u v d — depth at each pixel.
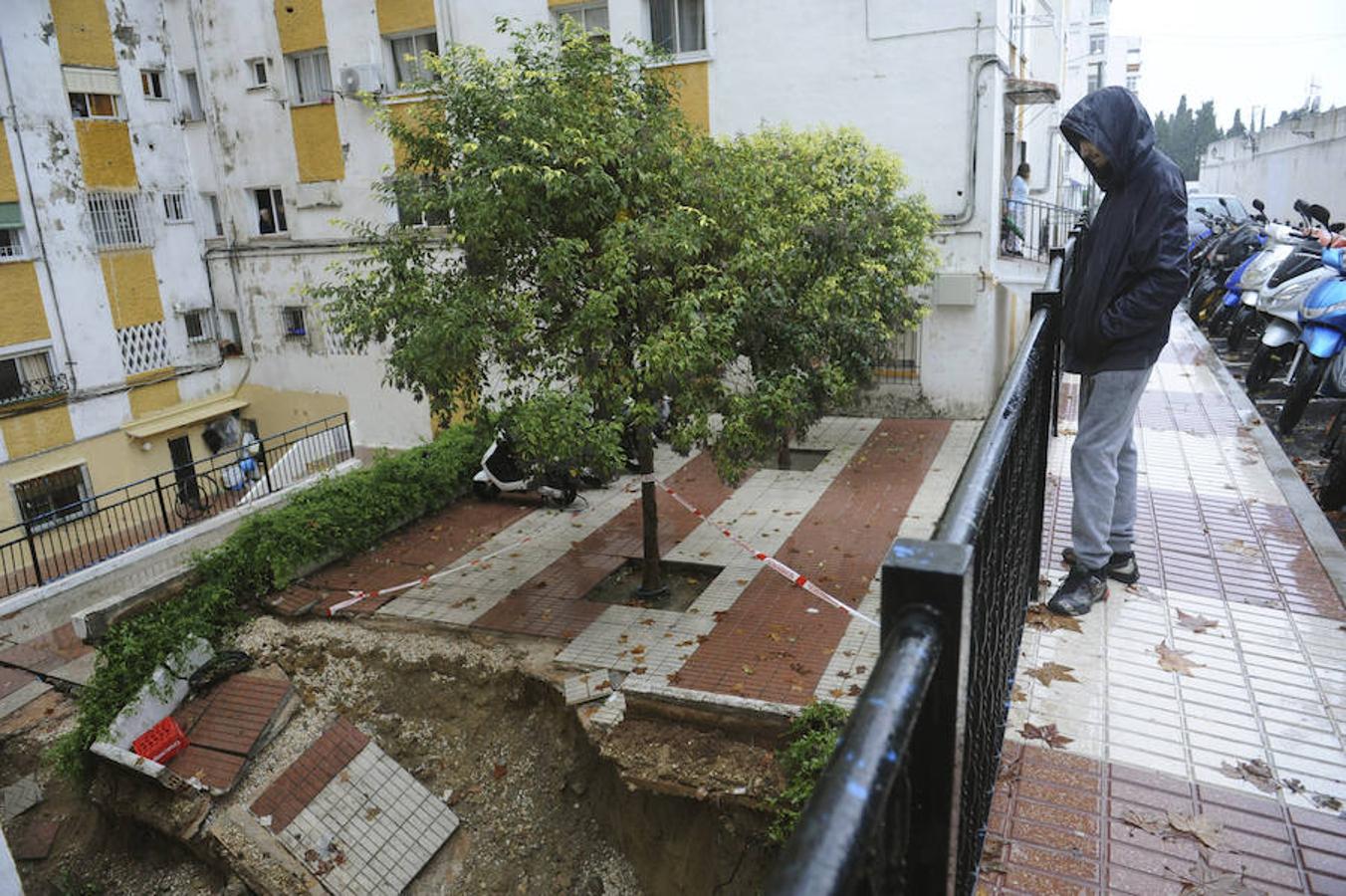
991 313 14.63
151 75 20.23
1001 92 14.30
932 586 1.10
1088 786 2.61
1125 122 3.24
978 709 1.70
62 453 18.14
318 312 20.25
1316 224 11.32
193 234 20.98
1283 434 8.23
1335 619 3.54
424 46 18.03
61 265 18.22
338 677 8.86
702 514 11.27
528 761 7.91
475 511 12.03
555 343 8.02
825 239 11.05
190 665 8.95
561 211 7.76
